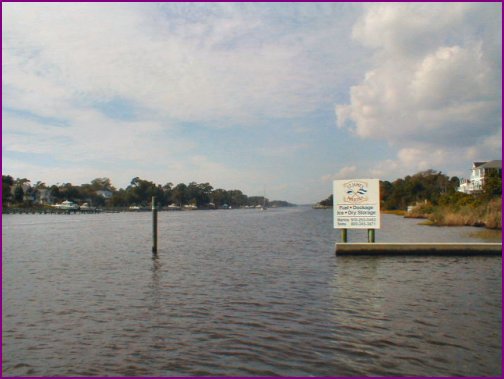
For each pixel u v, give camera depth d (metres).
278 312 11.92
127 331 10.38
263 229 55.53
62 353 8.99
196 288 15.38
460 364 8.18
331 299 13.40
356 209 24.84
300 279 16.91
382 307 12.30
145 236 42.84
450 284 15.49
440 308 12.11
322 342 9.42
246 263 21.81
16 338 9.96
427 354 8.66
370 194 24.66
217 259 23.59
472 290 14.45
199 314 11.84
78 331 10.43
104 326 10.80
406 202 131.50
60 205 144.75
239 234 45.41
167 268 20.28
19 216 114.81
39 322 11.22
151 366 8.27
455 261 21.25
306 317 11.38
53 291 15.09
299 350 8.98
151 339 9.78
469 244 22.88
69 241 36.88
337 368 8.07
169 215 146.62
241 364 8.31
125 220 92.00
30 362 8.55
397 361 8.34
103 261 23.12
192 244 33.25
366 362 8.32
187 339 9.75
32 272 19.38
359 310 12.01
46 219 96.06
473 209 52.16
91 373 8.01
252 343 9.42
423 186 130.88
